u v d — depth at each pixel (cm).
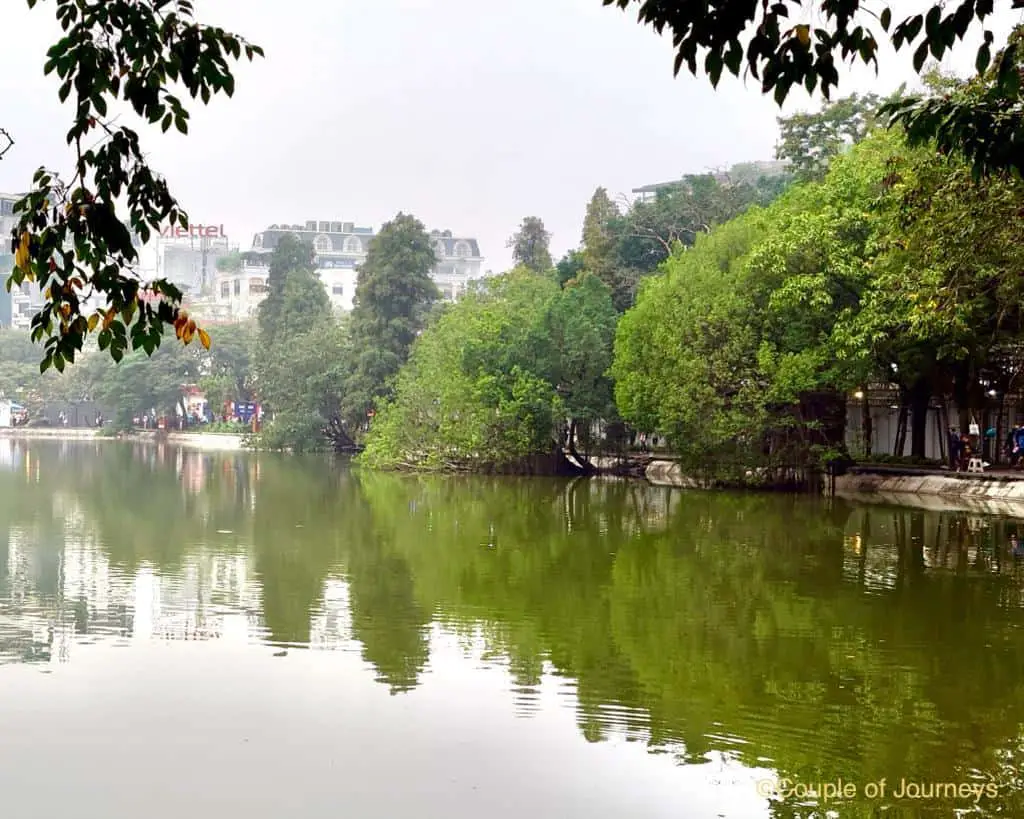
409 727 1147
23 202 672
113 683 1302
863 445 4394
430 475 5250
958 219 1727
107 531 2802
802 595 1884
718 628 1616
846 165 3597
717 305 3881
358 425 7406
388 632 1588
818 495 3875
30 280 682
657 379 4144
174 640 1527
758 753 1062
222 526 2942
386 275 7400
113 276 667
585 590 1936
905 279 2481
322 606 1780
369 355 7131
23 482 4597
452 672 1362
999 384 3747
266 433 7825
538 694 1269
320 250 16175
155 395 10456
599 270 6294
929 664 1408
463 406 5028
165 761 1041
